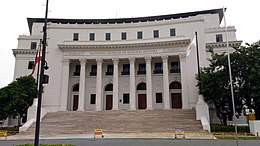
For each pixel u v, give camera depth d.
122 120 30.97
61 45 45.12
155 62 46.84
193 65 42.22
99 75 44.53
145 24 47.66
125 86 46.12
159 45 43.78
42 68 12.53
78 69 47.94
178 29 45.84
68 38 47.69
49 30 47.72
